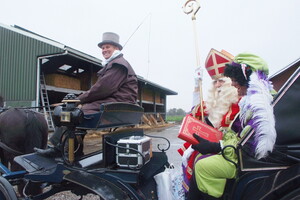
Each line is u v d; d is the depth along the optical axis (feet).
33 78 35.86
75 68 43.86
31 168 8.57
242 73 6.48
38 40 35.24
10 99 37.22
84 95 8.78
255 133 5.60
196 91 8.90
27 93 36.06
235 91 7.30
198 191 6.77
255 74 5.98
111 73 8.82
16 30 37.24
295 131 5.56
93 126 7.75
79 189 8.51
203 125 7.01
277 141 5.64
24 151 11.32
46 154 9.29
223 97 7.39
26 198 8.22
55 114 7.86
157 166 9.20
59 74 39.52
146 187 8.43
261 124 5.44
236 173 6.26
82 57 33.68
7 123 11.28
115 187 7.11
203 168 6.39
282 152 5.62
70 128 7.93
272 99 5.82
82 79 44.29
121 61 9.12
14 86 36.99
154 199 8.16
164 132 49.52
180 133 6.79
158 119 76.79
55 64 38.52
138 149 7.48
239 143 5.92
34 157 9.34
